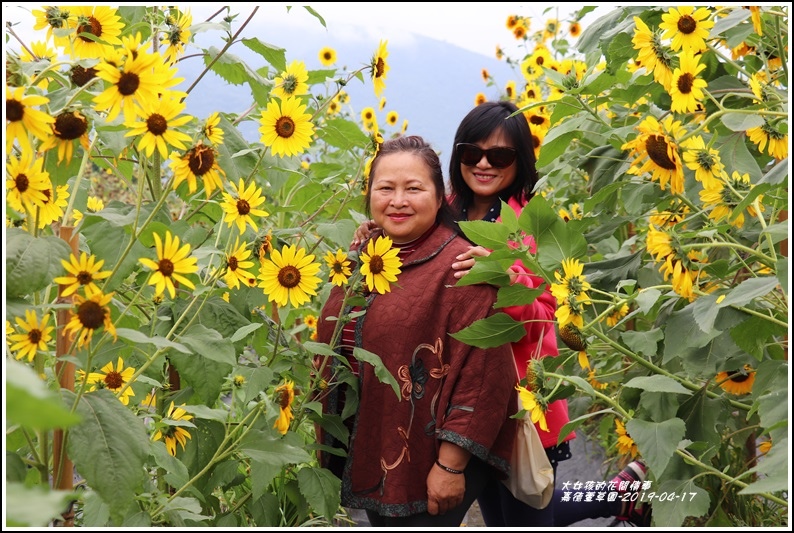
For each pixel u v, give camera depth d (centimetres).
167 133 153
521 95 413
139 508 175
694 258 212
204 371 193
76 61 162
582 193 360
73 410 148
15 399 53
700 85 191
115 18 185
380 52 249
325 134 261
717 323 185
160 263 150
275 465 185
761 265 239
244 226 184
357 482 207
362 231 231
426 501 201
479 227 182
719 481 249
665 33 196
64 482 155
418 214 206
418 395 201
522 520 236
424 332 202
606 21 248
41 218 163
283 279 192
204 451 209
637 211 231
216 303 215
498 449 205
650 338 195
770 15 216
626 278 238
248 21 218
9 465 144
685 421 209
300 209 285
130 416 153
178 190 214
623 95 236
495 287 203
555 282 188
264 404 188
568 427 190
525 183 266
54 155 173
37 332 147
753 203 181
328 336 217
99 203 246
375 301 210
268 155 237
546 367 207
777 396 159
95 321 144
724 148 208
